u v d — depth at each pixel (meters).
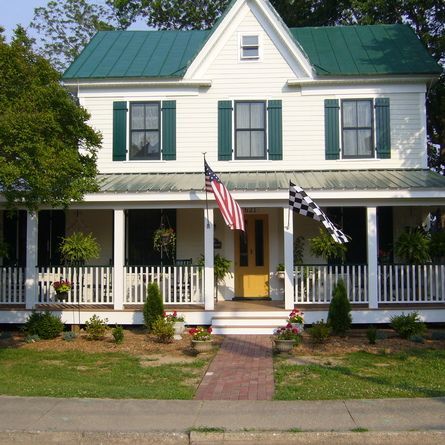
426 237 15.89
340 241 13.84
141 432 7.16
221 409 8.12
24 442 7.15
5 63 10.96
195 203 15.36
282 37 17.58
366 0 23.00
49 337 14.32
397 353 12.32
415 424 7.38
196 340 12.55
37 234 16.14
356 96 17.48
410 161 17.31
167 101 17.67
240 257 17.53
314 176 16.53
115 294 15.29
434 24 22.39
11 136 10.23
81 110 12.04
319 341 13.46
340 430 7.16
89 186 12.35
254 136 17.55
